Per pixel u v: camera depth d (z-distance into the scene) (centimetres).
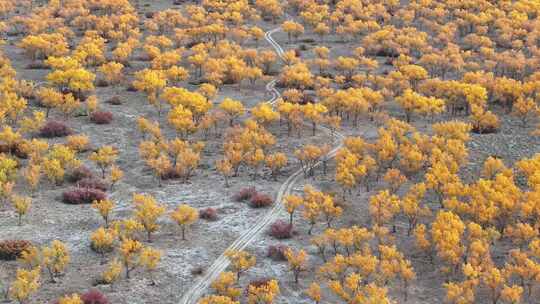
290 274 5847
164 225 6706
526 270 5509
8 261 5847
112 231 6047
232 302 5025
